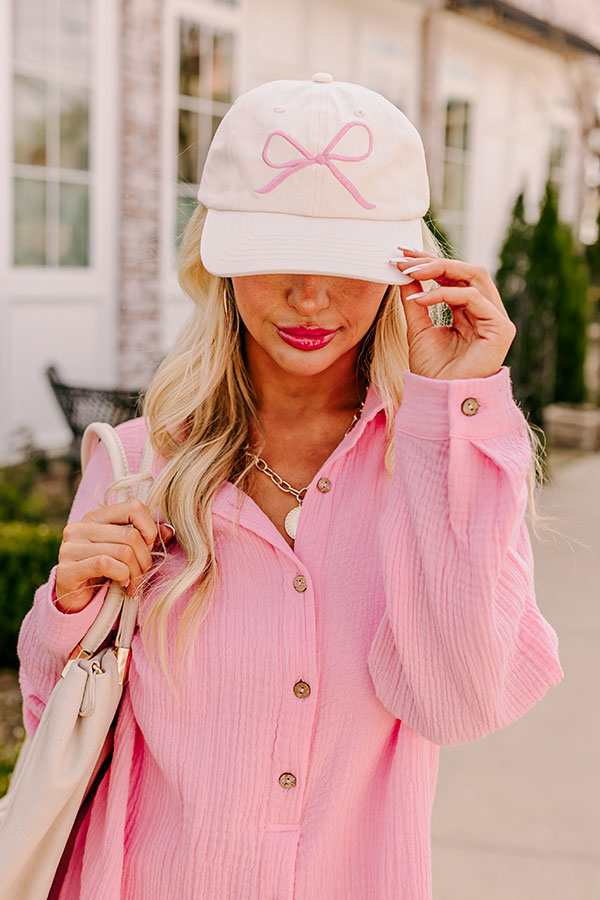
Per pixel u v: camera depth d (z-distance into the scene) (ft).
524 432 4.03
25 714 4.71
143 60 23.95
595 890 8.83
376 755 4.27
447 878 8.95
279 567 4.25
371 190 4.01
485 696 3.88
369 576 4.28
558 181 47.42
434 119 35.60
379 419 4.53
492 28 36.11
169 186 25.26
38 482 20.85
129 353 24.71
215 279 4.58
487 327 4.01
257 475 4.61
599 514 21.35
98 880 4.22
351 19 31.04
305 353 4.16
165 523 4.49
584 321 30.68
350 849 4.22
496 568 3.78
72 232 23.39
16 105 21.57
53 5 21.95
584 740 11.65
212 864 4.09
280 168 3.98
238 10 26.63
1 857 4.05
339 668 4.17
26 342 22.48
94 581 4.41
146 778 4.42
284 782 4.09
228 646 4.16
